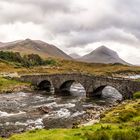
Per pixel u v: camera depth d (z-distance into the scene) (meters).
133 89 69.50
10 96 81.62
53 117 52.25
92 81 82.00
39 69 172.00
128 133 26.94
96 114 52.69
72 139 26.03
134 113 43.34
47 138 26.66
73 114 55.09
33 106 64.69
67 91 99.00
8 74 125.25
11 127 44.19
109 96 85.31
